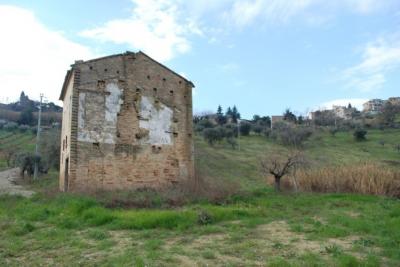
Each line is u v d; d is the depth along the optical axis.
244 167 39.00
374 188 21.22
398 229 11.09
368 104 143.38
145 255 8.45
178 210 15.52
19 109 114.06
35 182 33.66
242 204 17.36
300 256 8.29
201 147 49.72
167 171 22.92
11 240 10.34
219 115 88.31
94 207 14.77
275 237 10.53
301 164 26.44
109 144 21.20
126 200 16.81
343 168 24.03
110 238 10.42
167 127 23.58
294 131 60.00
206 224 12.23
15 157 53.09
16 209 15.53
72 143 20.00
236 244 9.59
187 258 8.24
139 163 22.00
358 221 12.34
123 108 22.08
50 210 14.53
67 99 23.47
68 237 10.60
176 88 24.55
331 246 9.16
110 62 22.11
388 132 73.56
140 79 23.05
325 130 76.44
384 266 7.59
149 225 11.87
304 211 15.48
